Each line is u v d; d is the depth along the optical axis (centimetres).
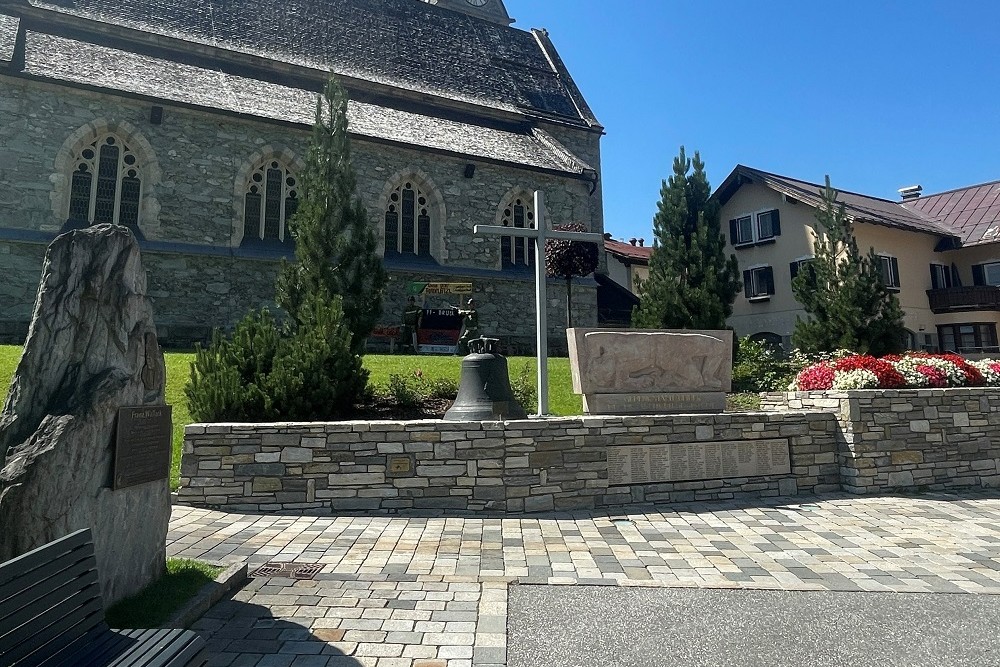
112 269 407
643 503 789
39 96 1627
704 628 391
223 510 707
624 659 347
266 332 935
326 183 1236
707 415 840
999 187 2936
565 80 3412
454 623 396
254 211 1925
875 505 789
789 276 2636
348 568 511
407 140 2156
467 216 2244
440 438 740
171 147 1780
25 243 1552
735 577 495
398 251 2156
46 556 256
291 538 602
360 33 2859
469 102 2816
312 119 2017
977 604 435
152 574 433
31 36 1844
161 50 2172
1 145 1572
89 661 250
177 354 1339
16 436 344
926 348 2616
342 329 970
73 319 382
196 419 851
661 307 1597
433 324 1886
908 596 452
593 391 880
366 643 365
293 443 723
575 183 2478
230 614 409
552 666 339
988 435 954
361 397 980
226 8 2502
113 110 1714
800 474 873
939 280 2758
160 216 1744
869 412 893
